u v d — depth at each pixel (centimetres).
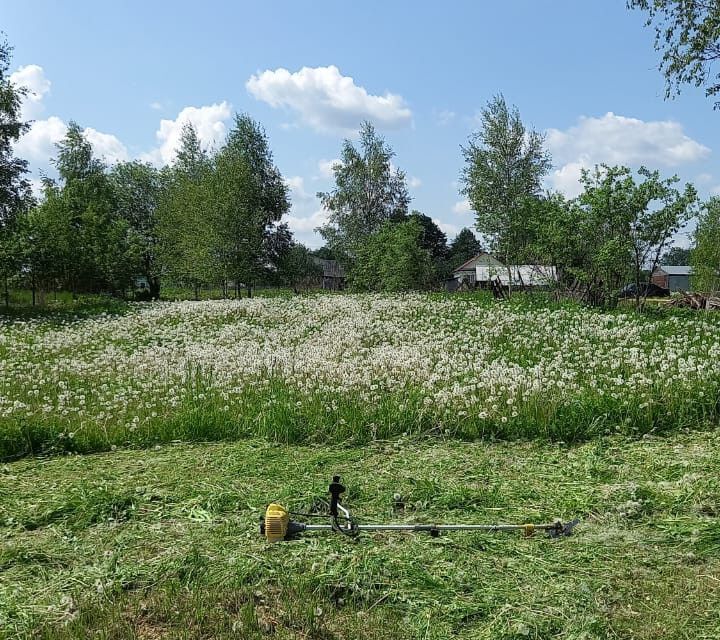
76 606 424
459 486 645
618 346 1328
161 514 584
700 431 847
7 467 755
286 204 4669
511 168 2912
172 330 1875
